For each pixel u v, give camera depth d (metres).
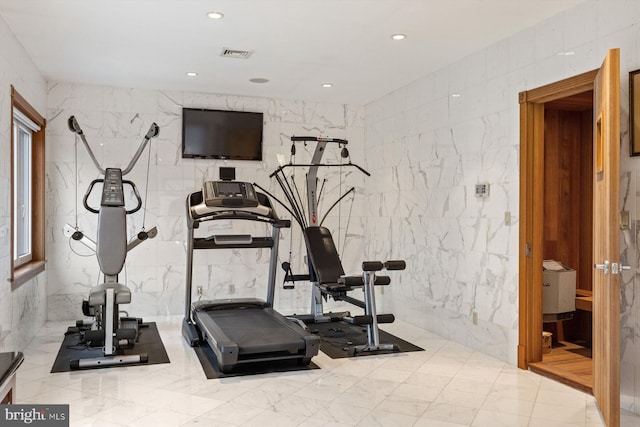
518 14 4.16
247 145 7.05
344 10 4.07
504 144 4.75
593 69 3.84
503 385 4.11
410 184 6.33
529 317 4.52
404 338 5.59
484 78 5.00
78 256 6.42
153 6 4.00
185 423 3.34
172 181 6.79
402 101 6.54
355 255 7.56
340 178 7.49
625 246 3.60
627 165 3.58
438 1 3.90
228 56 5.28
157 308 6.74
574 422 3.40
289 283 7.30
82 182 6.44
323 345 5.30
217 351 4.32
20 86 4.90
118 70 5.82
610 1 3.70
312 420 3.40
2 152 4.21
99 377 4.23
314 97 7.12
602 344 3.40
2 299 4.19
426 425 3.34
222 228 6.99
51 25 4.41
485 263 5.00
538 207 4.52
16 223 5.36
